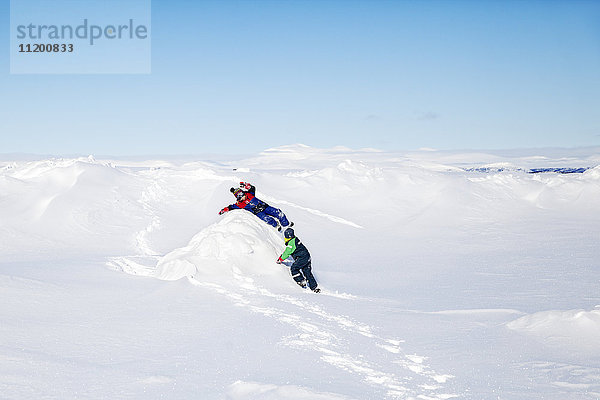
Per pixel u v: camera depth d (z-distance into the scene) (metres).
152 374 4.54
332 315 7.21
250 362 4.98
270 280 9.09
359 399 4.12
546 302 8.41
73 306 6.91
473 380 4.80
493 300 8.59
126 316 6.55
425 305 8.16
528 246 15.21
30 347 5.11
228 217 10.40
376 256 13.97
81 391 4.10
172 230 16.25
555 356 5.54
